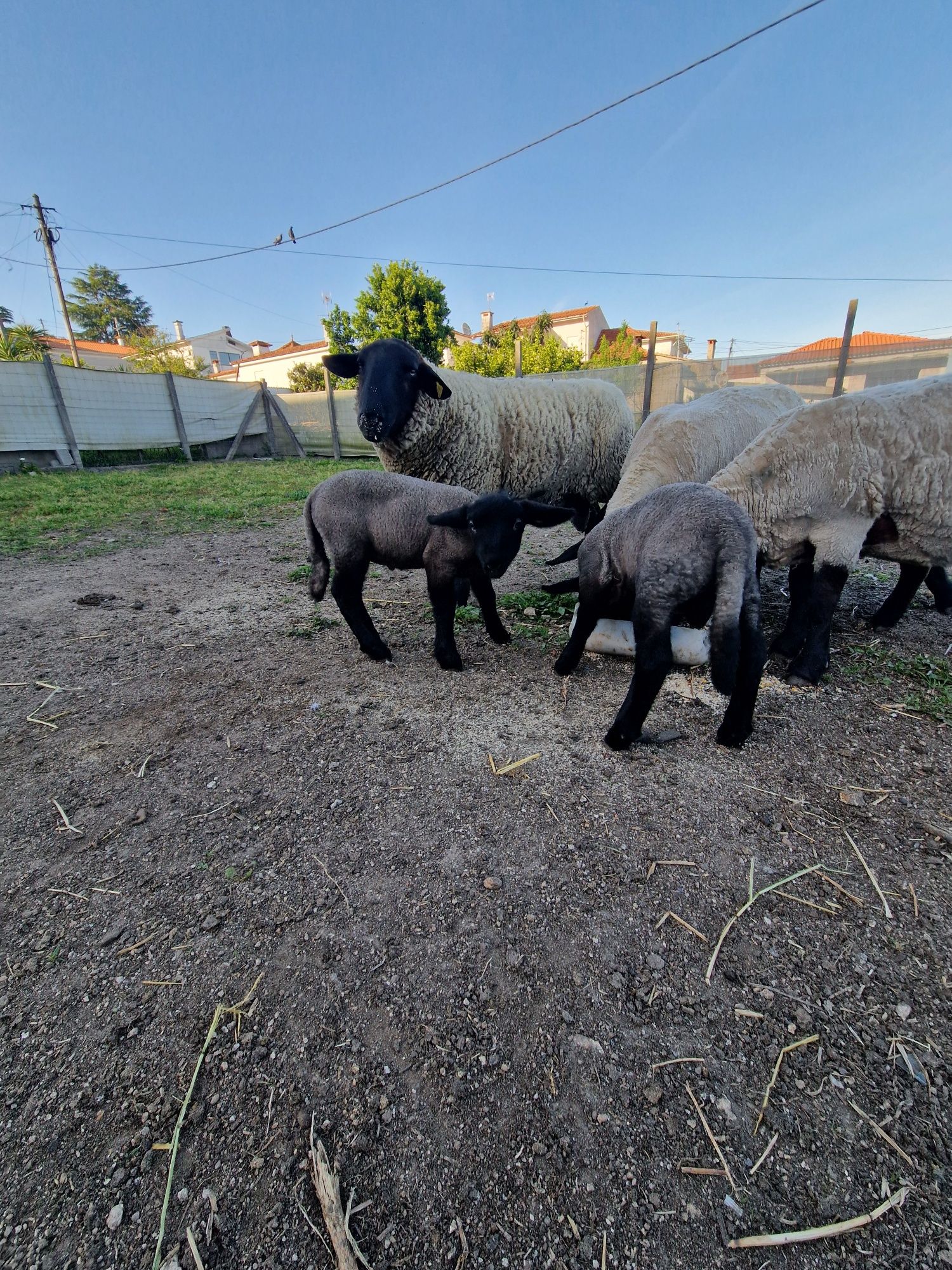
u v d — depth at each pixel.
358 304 28.48
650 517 2.65
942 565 3.35
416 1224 1.16
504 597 4.78
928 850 2.08
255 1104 1.37
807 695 3.13
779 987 1.62
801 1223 1.16
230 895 1.93
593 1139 1.29
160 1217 1.18
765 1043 1.48
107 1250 1.14
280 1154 1.28
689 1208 1.18
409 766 2.58
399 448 4.69
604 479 6.20
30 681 3.44
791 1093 1.38
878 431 3.06
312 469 13.48
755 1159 1.26
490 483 5.39
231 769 2.59
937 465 2.99
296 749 2.72
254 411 16.58
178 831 2.22
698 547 2.42
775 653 3.55
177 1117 1.35
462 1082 1.40
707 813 2.26
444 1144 1.28
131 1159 1.27
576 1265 1.10
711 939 1.75
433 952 1.72
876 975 1.65
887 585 5.00
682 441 4.03
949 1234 1.14
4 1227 1.17
